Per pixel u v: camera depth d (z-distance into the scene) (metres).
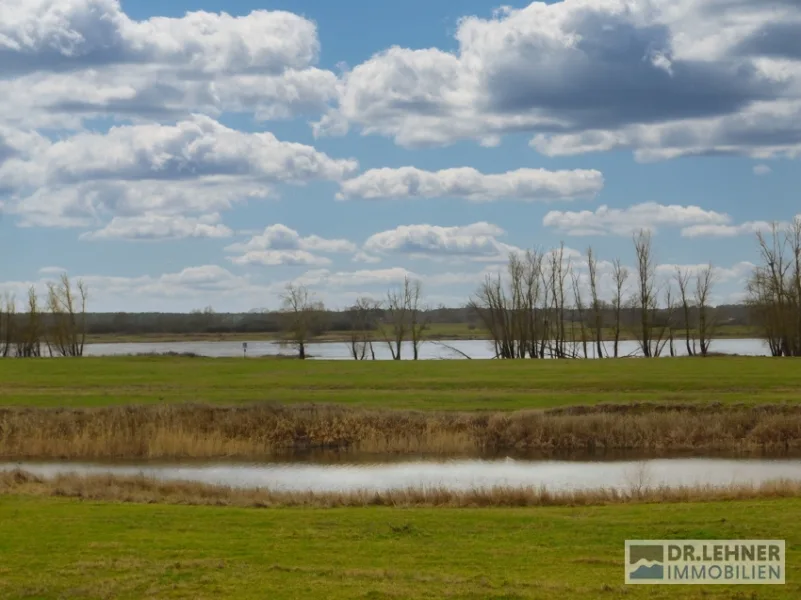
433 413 40.50
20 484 24.78
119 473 30.62
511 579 13.84
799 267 83.81
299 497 22.80
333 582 13.65
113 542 16.34
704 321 91.75
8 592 13.27
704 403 41.50
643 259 90.62
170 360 75.12
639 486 24.27
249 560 15.12
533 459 35.97
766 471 32.41
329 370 62.84
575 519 18.31
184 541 16.45
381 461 35.72
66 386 52.16
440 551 15.73
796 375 53.28
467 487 29.27
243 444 37.72
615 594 13.11
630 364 65.56
